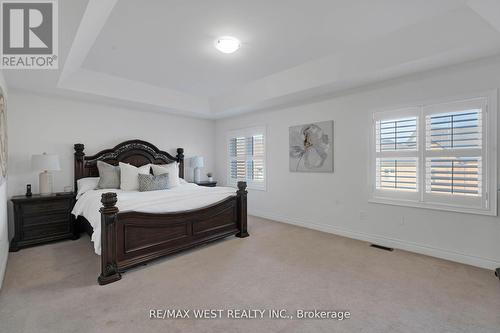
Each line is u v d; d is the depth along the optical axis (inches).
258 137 208.4
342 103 154.3
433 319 73.3
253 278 99.1
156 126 205.8
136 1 81.7
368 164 143.2
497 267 104.1
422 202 124.1
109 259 96.0
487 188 106.7
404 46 106.4
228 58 129.0
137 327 70.1
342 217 156.3
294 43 113.3
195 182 221.3
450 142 115.5
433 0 83.7
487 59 105.4
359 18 94.0
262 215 206.8
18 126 144.5
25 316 74.4
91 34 95.0
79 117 166.6
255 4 84.9
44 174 144.9
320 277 99.9
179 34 104.1
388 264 112.0
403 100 128.7
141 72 147.5
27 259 117.7
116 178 159.9
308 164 172.9
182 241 124.2
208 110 211.6
